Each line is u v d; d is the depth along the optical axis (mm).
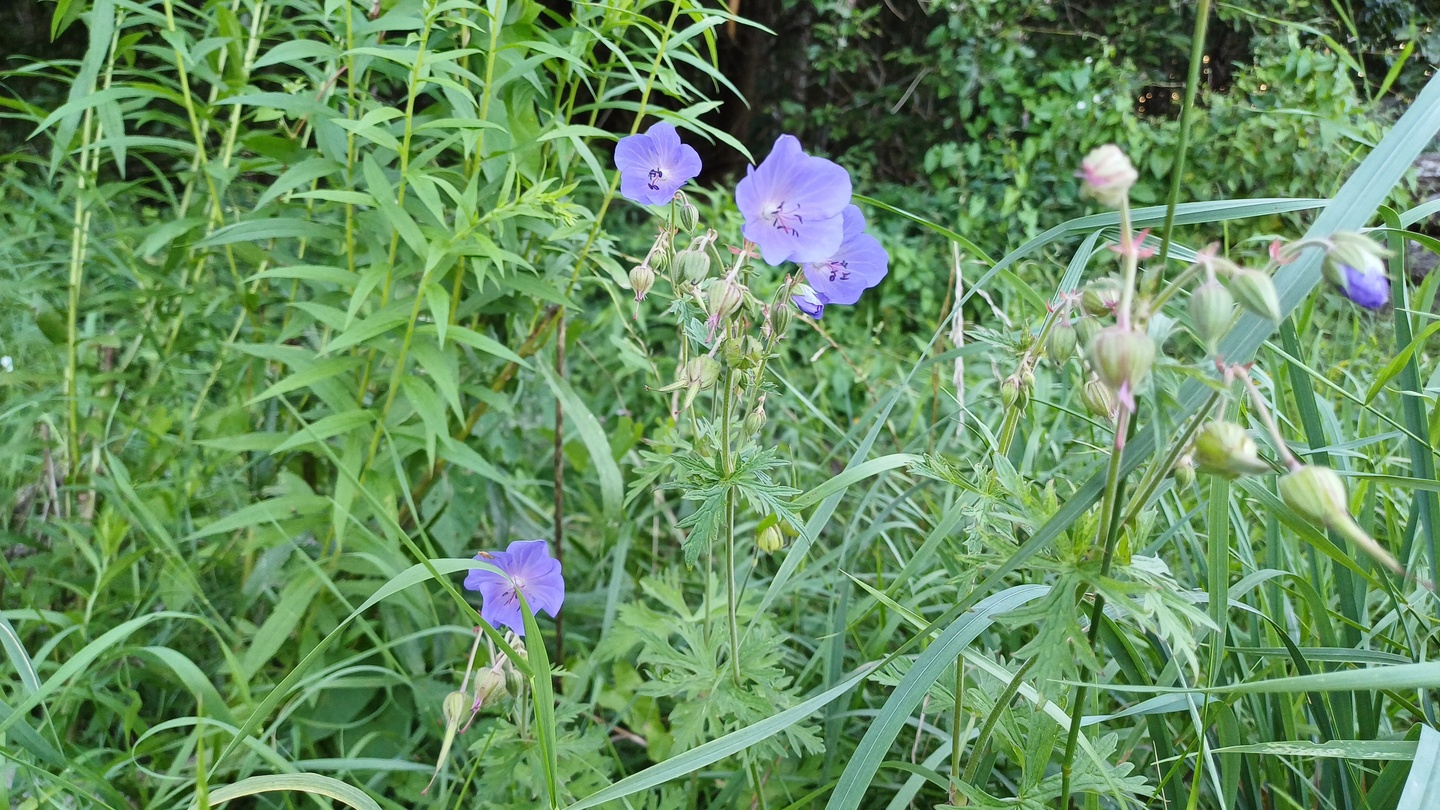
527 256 924
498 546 976
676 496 1121
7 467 939
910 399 1215
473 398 976
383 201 813
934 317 2100
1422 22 2213
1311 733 778
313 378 842
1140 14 2768
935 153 2596
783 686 803
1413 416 759
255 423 980
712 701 797
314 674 829
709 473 748
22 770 778
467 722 774
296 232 860
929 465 730
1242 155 2234
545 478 1141
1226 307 636
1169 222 646
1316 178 2145
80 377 936
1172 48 2783
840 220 728
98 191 897
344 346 816
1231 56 2789
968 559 707
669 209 776
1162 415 640
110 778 819
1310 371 757
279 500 850
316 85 938
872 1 3221
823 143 3244
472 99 834
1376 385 760
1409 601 799
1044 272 1812
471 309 880
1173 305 761
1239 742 753
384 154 907
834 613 883
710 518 741
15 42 2275
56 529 912
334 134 869
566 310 932
